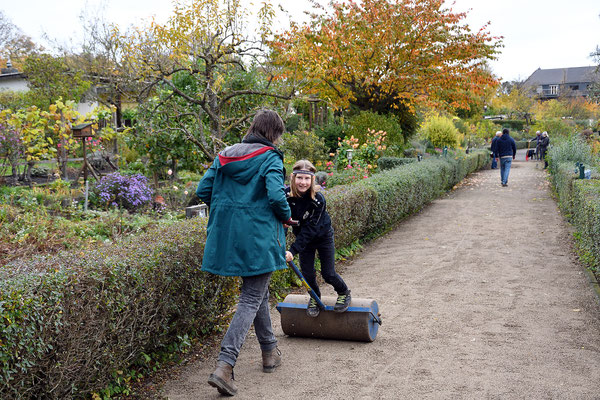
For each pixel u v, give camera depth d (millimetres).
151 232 4559
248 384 3646
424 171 12750
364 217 8383
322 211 4188
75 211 9633
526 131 54188
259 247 3346
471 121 41531
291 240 5863
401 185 10367
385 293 5891
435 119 27406
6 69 28688
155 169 12922
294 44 9117
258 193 3400
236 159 3387
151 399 3438
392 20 20922
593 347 4152
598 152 16422
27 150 13906
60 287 2857
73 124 14445
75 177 15461
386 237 9461
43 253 6953
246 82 9391
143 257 3590
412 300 5582
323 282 6480
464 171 19578
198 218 5066
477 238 8875
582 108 56406
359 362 3986
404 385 3561
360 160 14008
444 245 8422
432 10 20766
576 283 6039
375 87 22297
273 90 9258
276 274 5629
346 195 7660
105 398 3334
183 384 3676
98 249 3801
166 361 4027
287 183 10891
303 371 3850
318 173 12688
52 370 2826
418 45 21016
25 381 2719
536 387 3469
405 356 4074
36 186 12898
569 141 16734
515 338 4395
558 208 11906
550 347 4176
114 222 8773
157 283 3596
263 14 8680
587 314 4965
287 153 16000
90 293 3049
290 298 4582
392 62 21359
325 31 19875
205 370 3920
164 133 10719
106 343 3227
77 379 3023
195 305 4203
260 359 4105
